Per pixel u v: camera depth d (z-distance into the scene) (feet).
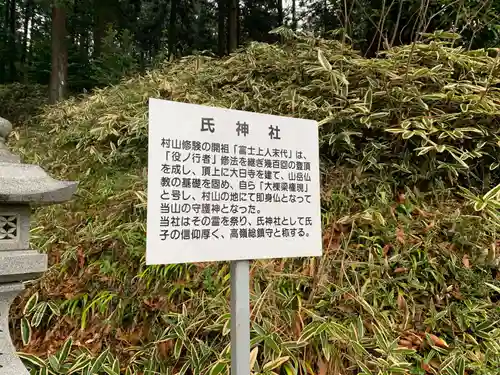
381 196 8.54
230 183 5.06
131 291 7.64
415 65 10.25
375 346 6.21
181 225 4.64
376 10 13.75
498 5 13.05
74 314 7.66
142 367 6.42
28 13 47.21
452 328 6.56
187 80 12.79
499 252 7.51
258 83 11.36
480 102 8.98
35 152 13.96
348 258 7.60
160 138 4.67
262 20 36.45
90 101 14.47
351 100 9.47
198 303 6.98
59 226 9.80
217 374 5.63
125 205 9.42
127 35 22.47
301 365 5.91
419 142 9.12
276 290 7.00
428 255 7.43
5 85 30.89
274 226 5.31
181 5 39.17
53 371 6.25
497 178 9.50
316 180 5.81
